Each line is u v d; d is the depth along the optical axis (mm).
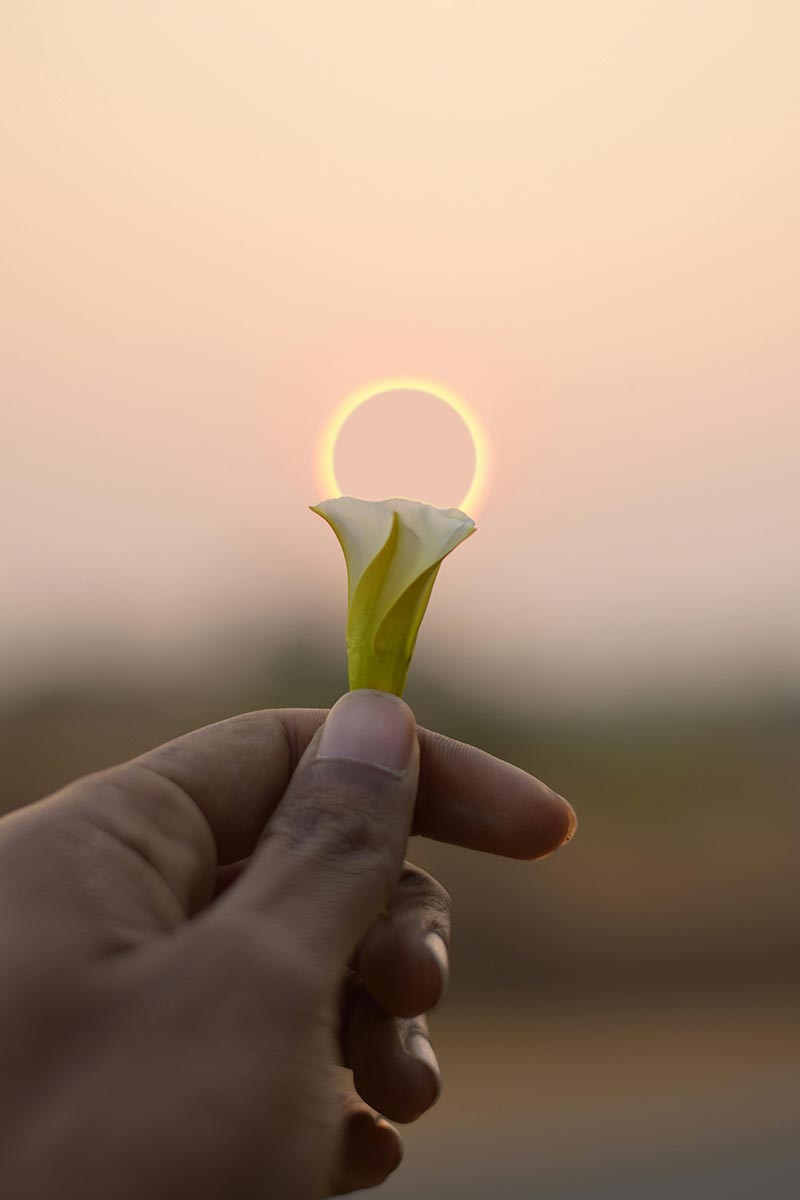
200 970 222
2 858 237
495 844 335
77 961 222
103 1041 216
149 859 254
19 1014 217
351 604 266
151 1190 209
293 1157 219
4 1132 211
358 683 264
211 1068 215
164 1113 212
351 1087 330
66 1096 212
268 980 223
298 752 309
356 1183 312
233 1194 212
